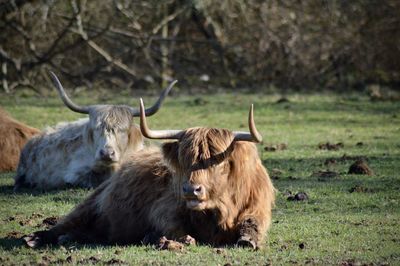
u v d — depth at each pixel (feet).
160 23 387.14
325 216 130.41
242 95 348.38
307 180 162.81
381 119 267.59
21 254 105.91
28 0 366.63
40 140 172.96
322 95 346.33
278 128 248.11
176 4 400.26
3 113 194.39
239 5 398.62
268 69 392.68
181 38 386.32
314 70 388.98
